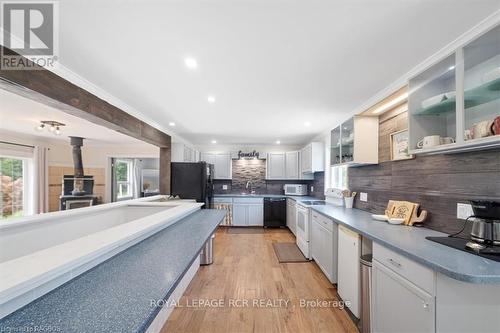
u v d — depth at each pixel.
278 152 6.59
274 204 6.17
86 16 1.39
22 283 0.75
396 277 1.58
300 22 1.45
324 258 3.13
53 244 2.05
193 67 2.05
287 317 2.29
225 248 4.44
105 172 6.31
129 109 3.20
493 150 1.54
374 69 2.07
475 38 1.42
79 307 0.79
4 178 4.65
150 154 6.33
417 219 2.16
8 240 1.70
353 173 3.57
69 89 2.15
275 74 2.19
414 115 1.97
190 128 4.59
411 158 2.32
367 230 2.03
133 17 1.41
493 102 1.54
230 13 1.37
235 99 2.89
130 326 0.69
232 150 6.89
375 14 1.38
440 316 1.27
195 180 4.99
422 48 1.73
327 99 2.87
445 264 1.24
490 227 1.46
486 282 1.10
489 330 1.27
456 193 1.81
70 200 4.87
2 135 4.50
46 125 3.96
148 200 3.67
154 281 0.99
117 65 2.01
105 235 1.35
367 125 2.97
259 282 3.03
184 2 1.29
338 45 1.71
